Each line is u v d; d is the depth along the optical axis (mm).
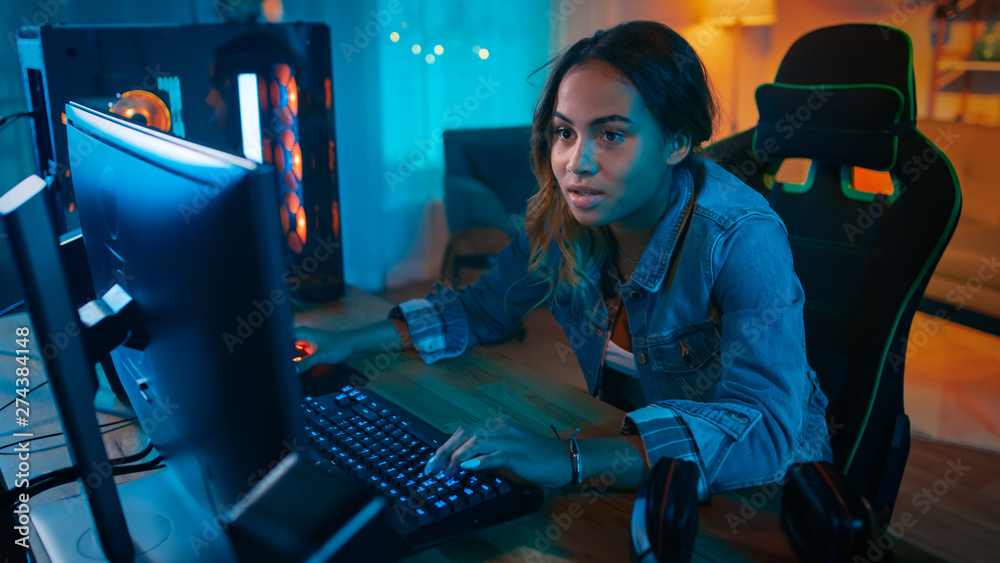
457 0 3443
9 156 2254
